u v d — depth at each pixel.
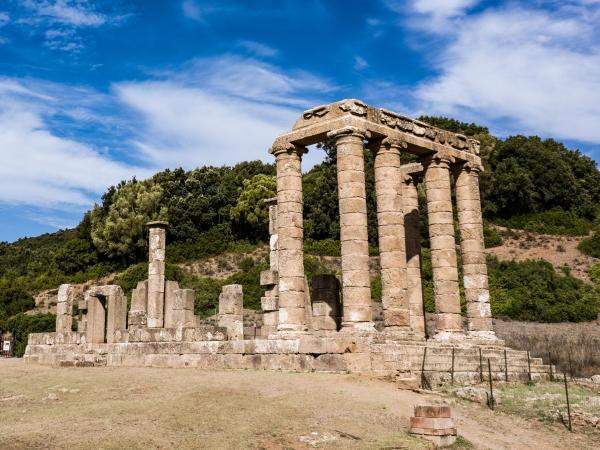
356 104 28.30
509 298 59.38
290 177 29.09
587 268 67.56
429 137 31.89
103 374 26.11
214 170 95.25
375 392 20.72
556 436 18.84
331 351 24.47
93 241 83.19
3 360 42.81
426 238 71.38
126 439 14.65
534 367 29.38
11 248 117.25
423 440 15.77
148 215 84.50
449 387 23.94
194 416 16.88
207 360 28.55
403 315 28.25
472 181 33.84
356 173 27.56
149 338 31.66
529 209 84.25
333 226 78.44
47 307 73.19
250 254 80.75
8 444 14.17
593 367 35.44
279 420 16.59
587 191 90.12
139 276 72.75
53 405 19.12
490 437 17.95
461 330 31.31
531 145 88.25
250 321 56.03
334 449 14.55
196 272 76.31
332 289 32.47
